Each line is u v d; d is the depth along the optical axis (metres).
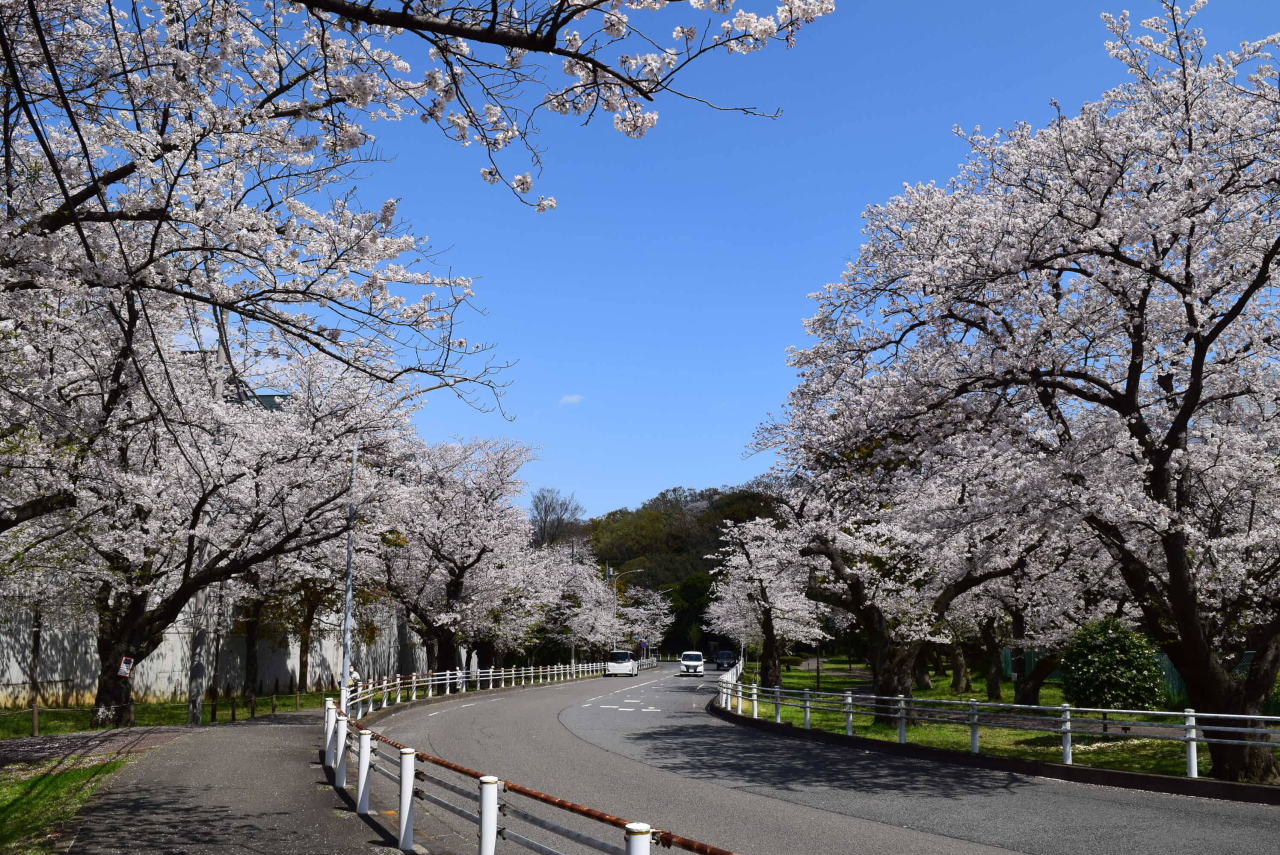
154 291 9.70
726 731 22.12
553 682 52.47
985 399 14.96
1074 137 13.60
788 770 14.84
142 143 8.09
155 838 8.19
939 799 11.87
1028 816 10.54
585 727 22.88
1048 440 14.74
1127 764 14.74
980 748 17.48
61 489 14.15
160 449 18.00
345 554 27.42
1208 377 14.93
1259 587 14.12
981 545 17.52
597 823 10.23
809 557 24.98
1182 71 13.55
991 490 15.12
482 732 21.08
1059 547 17.75
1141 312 13.38
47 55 5.23
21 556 16.39
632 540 98.81
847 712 19.20
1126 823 10.02
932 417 15.05
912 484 16.03
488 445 41.03
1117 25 13.98
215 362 17.17
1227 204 12.86
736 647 92.31
